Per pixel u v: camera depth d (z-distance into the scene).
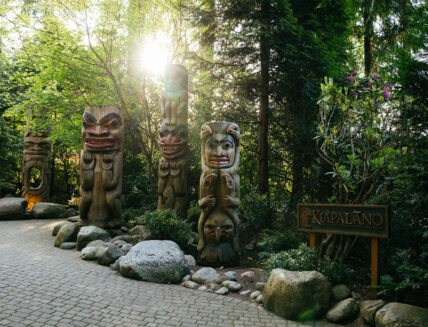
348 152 6.51
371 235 4.25
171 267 5.09
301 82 8.35
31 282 4.53
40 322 3.45
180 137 8.40
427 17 3.71
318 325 3.79
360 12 7.32
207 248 6.03
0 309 3.65
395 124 4.49
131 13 9.95
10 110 12.52
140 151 11.53
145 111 10.62
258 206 7.57
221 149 6.11
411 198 4.20
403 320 3.31
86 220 8.00
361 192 4.78
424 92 3.78
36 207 11.54
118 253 5.90
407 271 3.83
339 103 4.88
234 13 8.37
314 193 7.96
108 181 7.95
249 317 3.94
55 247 6.86
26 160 13.27
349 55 9.33
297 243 6.16
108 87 10.80
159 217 6.57
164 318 3.78
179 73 8.59
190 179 10.20
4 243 7.02
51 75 10.50
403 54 3.78
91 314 3.74
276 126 9.26
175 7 9.30
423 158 3.71
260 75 9.19
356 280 4.70
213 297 4.52
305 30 8.09
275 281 4.15
